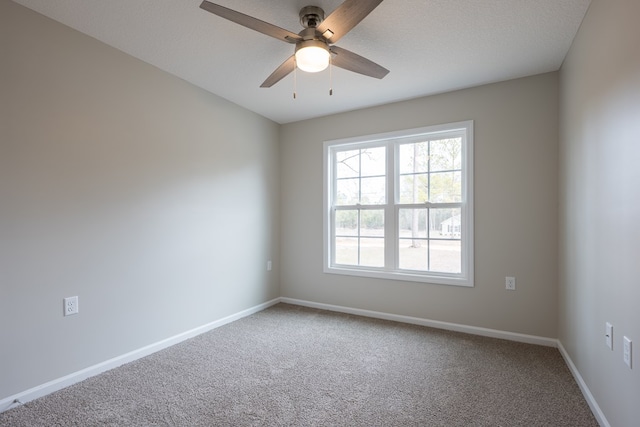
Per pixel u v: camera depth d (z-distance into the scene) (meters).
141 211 2.55
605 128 1.64
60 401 1.92
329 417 1.78
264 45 2.35
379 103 3.48
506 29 2.12
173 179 2.81
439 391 2.04
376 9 1.92
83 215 2.19
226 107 3.37
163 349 2.69
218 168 3.27
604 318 1.67
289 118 3.99
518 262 2.88
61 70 2.08
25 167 1.92
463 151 3.19
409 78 2.87
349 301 3.72
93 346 2.24
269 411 1.84
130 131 2.48
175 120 2.83
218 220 3.26
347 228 3.82
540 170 2.80
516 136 2.89
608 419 1.62
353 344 2.80
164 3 1.88
